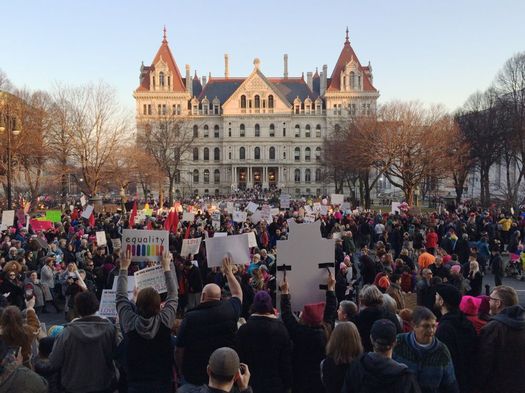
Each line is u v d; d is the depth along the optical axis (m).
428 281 14.88
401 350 6.97
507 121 72.50
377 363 5.97
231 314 7.72
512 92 75.69
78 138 67.50
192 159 155.12
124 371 8.37
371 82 168.00
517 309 7.58
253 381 7.44
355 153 70.75
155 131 104.25
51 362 7.39
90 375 7.41
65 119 65.38
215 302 7.73
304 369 7.98
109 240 28.41
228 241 11.14
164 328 7.34
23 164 64.06
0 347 5.73
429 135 65.50
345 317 9.25
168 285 7.82
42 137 63.91
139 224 31.08
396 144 65.06
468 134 78.56
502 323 7.45
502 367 7.37
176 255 18.36
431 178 71.69
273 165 153.38
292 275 9.23
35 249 22.86
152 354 7.23
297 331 8.05
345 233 27.44
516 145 69.12
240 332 7.59
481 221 37.19
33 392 5.75
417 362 6.83
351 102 150.50
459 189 78.88
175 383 9.00
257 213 34.12
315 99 156.62
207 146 155.88
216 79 162.88
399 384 5.79
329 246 9.27
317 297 9.28
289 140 153.62
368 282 17.55
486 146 76.25
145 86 151.25
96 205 61.94
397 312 11.81
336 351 6.87
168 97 149.25
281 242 9.20
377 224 37.47
